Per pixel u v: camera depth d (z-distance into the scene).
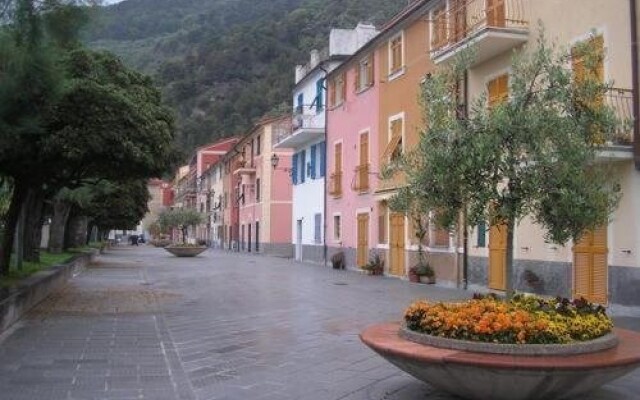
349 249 30.31
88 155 14.51
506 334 6.23
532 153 6.77
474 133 6.96
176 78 101.31
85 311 14.44
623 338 6.99
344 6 74.56
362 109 28.95
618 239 13.91
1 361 8.90
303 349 9.97
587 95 7.15
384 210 26.48
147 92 16.89
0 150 11.98
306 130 34.03
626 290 13.68
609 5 14.29
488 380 5.87
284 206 51.72
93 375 8.16
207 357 9.38
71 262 24.59
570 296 15.25
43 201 23.44
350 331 11.71
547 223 6.98
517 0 17.30
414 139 23.41
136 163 15.26
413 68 23.77
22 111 10.98
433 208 7.38
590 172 7.16
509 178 6.86
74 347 10.02
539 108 6.89
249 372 8.43
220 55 101.56
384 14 55.47
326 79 33.50
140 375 8.20
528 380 5.77
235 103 95.94
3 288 13.62
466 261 20.03
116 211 41.31
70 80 13.30
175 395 7.29
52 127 13.81
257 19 106.56
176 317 13.60
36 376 8.04
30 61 9.95
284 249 51.56
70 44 10.88
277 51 96.50
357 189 28.97
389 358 6.52
